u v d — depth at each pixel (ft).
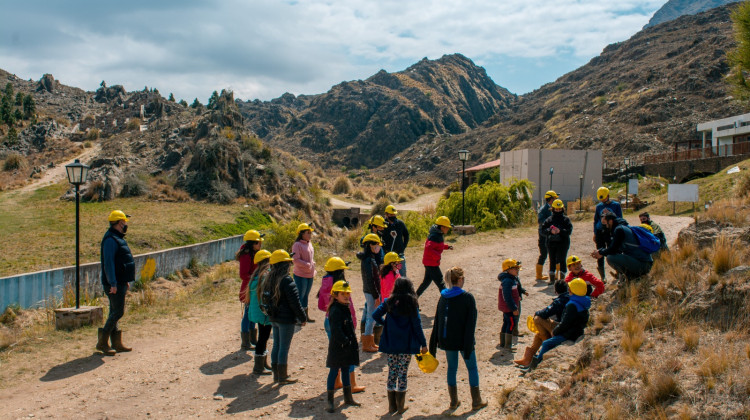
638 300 21.57
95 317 29.91
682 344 16.81
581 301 20.43
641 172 163.43
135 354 24.91
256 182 132.16
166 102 235.20
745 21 40.83
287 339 20.79
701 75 299.17
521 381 18.71
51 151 166.91
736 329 16.69
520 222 73.82
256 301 22.18
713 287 19.16
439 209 79.97
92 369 22.75
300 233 28.09
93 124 209.67
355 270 46.50
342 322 18.37
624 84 371.15
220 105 161.27
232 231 94.99
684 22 522.06
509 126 474.08
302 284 27.91
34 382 21.17
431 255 28.89
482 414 17.20
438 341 18.10
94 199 111.14
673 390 14.19
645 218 28.50
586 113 349.00
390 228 31.81
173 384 21.04
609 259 24.06
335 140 650.02
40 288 42.37
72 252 65.00
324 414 18.06
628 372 15.93
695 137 244.83
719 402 13.29
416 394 19.84
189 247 58.29
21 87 378.32
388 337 17.74
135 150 151.94
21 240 70.79
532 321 22.20
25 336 27.91
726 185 76.28
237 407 18.78
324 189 213.66
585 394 15.69
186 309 34.17
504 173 136.77
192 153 136.46
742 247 23.08
